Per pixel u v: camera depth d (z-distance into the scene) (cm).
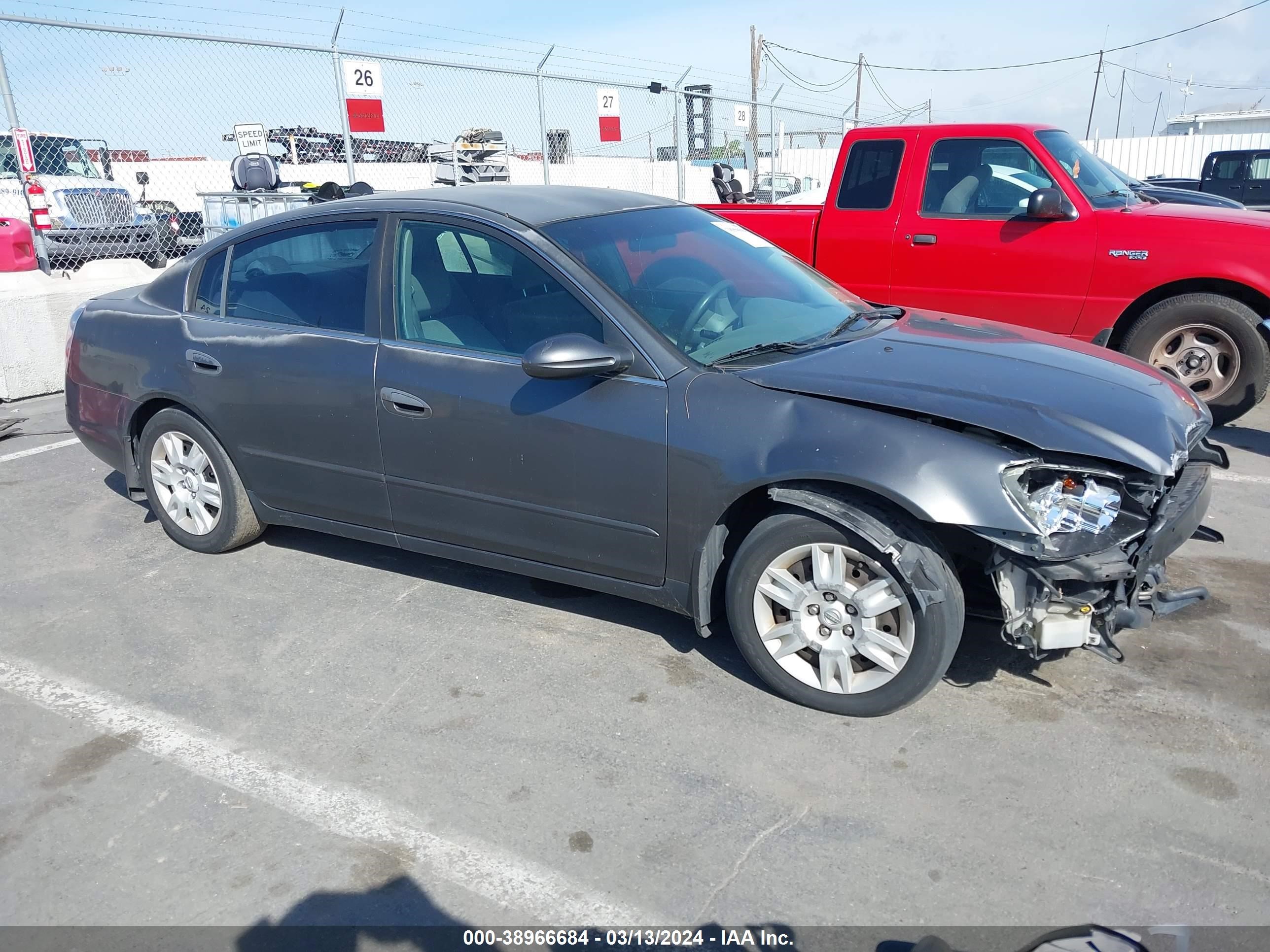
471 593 428
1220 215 617
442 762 311
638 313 346
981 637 372
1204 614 387
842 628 319
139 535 506
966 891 251
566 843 273
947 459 292
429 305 380
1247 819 272
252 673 367
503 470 363
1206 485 339
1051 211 626
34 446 674
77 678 368
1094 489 299
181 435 461
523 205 391
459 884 260
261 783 303
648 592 354
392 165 1312
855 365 336
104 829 285
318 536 497
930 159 676
